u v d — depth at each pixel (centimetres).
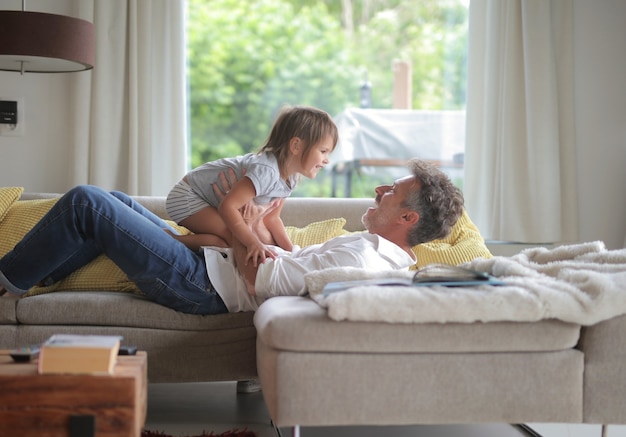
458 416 196
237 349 250
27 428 170
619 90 446
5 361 185
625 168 447
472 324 196
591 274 205
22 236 297
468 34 445
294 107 279
